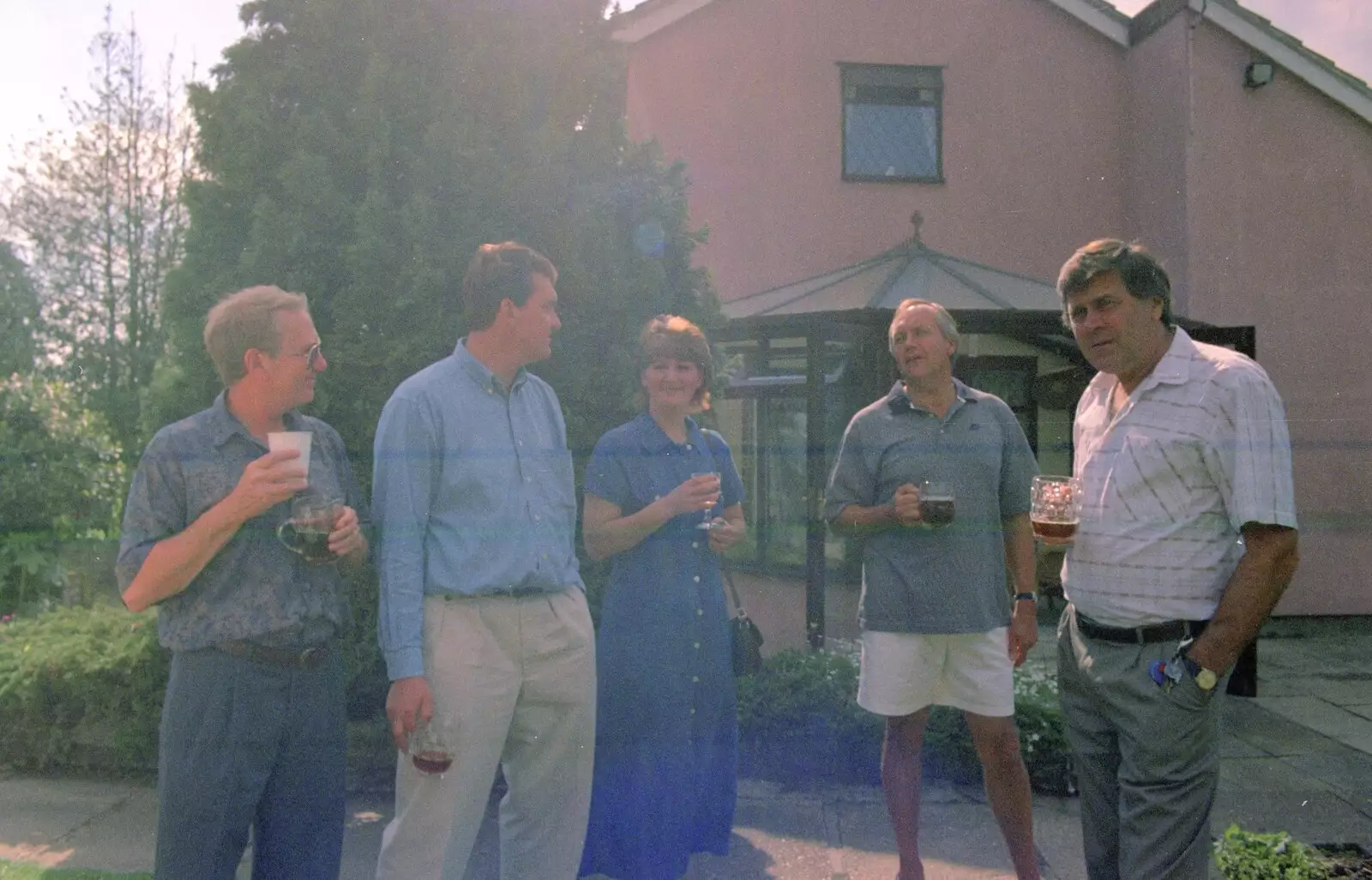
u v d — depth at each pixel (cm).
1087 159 890
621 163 422
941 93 880
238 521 195
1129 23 884
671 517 269
